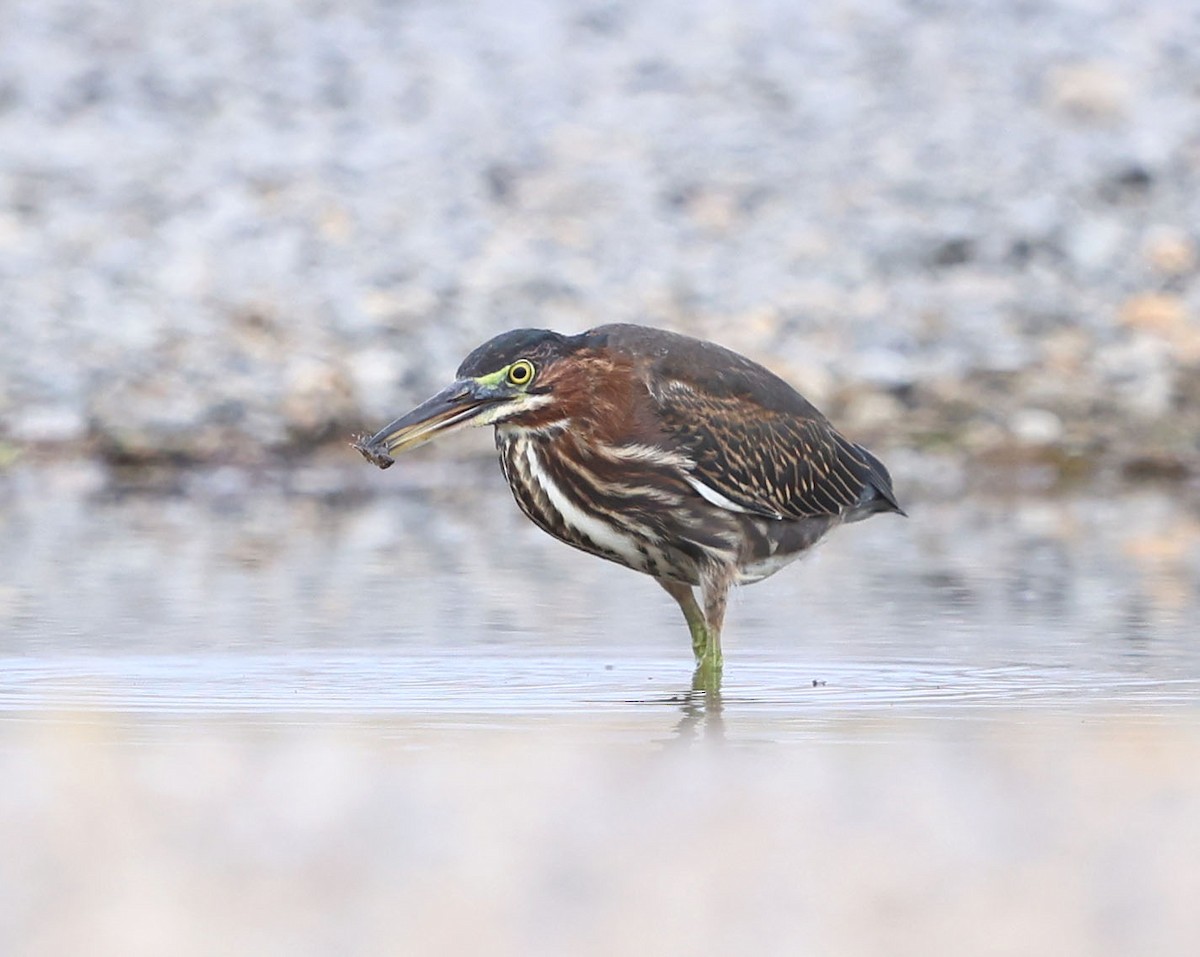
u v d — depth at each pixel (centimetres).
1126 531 1634
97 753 869
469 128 2627
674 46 2864
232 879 655
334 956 578
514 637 1201
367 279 2223
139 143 2575
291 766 838
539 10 2969
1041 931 600
